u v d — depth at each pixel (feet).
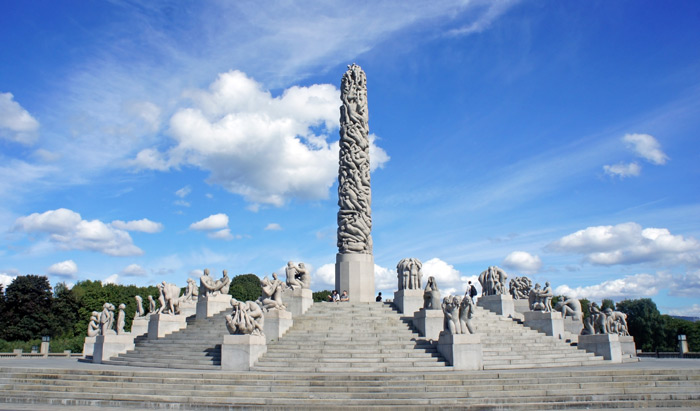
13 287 259.80
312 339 95.20
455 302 87.71
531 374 71.97
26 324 256.11
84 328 276.62
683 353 145.59
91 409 62.95
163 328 113.70
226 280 124.98
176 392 68.13
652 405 64.13
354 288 131.54
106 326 112.27
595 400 65.57
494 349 94.63
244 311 88.48
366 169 139.13
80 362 115.75
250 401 64.80
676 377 71.72
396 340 94.22
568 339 113.91
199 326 111.75
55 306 268.62
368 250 135.95
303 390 68.03
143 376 73.20
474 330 87.86
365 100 143.23
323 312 112.68
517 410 61.98
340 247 136.15
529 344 101.96
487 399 64.44
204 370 84.64
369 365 83.51
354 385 69.05
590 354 104.06
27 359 135.54
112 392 69.62
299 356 87.71
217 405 63.77
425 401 64.08
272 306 99.45
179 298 126.82
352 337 95.04
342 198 137.49
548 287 121.49
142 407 65.21
